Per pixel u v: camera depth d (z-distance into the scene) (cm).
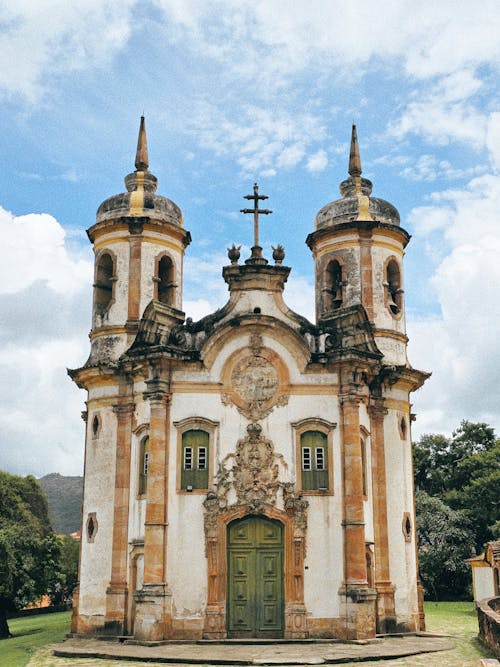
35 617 5806
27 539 4456
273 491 2889
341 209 3547
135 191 3562
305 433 2961
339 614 2788
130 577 3023
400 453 3291
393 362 3416
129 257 3438
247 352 3012
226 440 2938
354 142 3731
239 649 2564
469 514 6141
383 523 3117
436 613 4575
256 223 3225
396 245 3562
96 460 3250
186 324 3067
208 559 2823
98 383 3300
